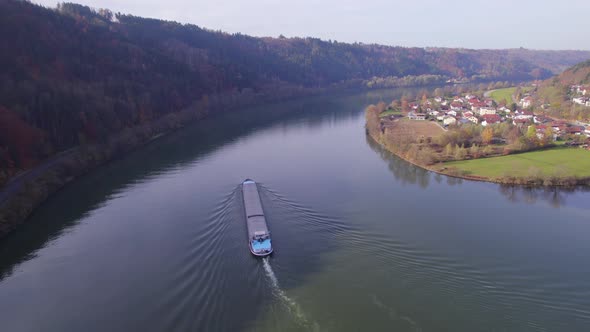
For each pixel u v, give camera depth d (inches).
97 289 2726.4
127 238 3449.8
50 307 2571.4
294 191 4530.0
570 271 2817.4
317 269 2837.1
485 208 4067.4
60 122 5895.7
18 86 6053.2
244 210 3833.7
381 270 2824.8
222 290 2618.1
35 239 3548.2
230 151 6530.5
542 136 6353.3
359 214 3870.6
